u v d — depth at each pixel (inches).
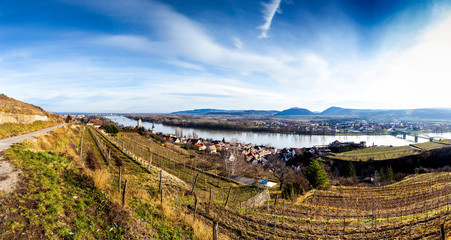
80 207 478.3
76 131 2422.5
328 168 3312.0
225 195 1318.9
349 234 763.4
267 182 1855.3
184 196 958.4
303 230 791.1
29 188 489.7
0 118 1336.1
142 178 1029.2
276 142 7465.6
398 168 3531.0
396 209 1204.5
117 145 2118.6
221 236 636.1
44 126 1817.2
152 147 2979.8
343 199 1504.7
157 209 650.2
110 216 482.9
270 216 939.3
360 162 3809.1
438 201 1248.8
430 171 2950.3
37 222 381.7
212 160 2817.4
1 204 403.9
